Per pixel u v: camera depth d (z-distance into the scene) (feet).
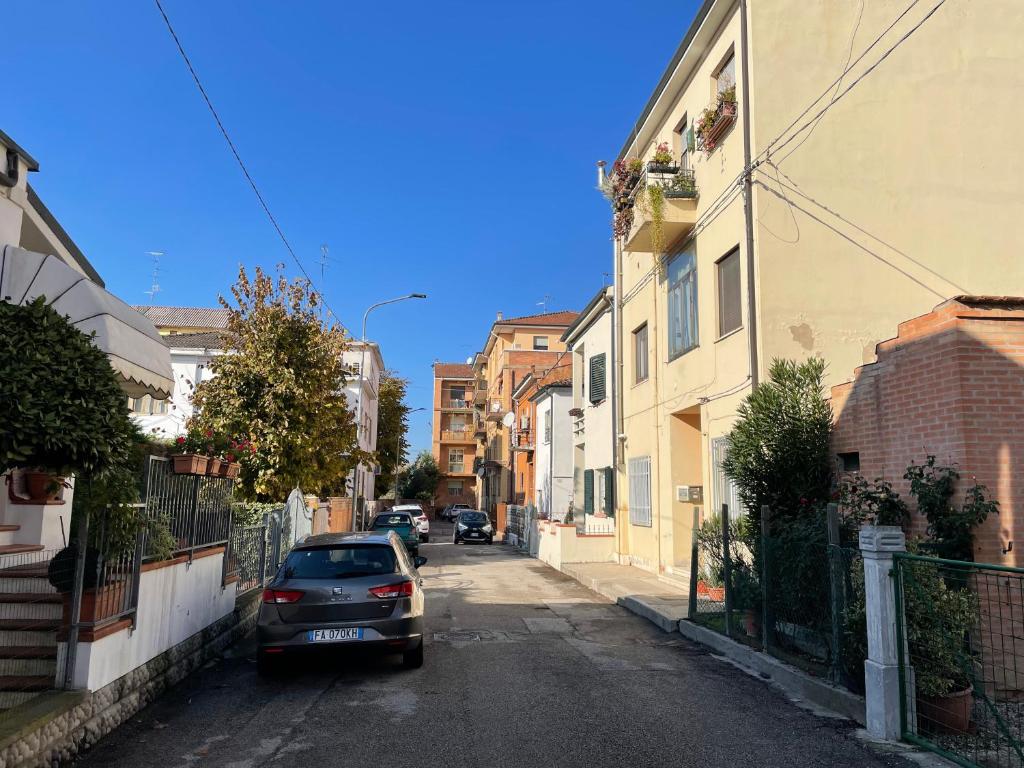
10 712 16.24
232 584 32.37
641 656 29.07
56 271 24.03
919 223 38.40
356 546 26.99
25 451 14.39
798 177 37.91
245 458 51.19
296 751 17.66
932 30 40.06
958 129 39.45
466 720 20.10
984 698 17.94
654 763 16.72
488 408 191.11
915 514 23.49
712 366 42.96
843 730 19.24
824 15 39.37
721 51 42.73
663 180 46.68
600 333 75.56
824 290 37.22
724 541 30.89
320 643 24.61
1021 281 38.78
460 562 77.05
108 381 16.52
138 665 21.61
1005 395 22.17
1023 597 18.81
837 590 21.81
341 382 65.77
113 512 18.85
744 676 25.46
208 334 111.65
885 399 25.59
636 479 61.36
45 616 20.90
